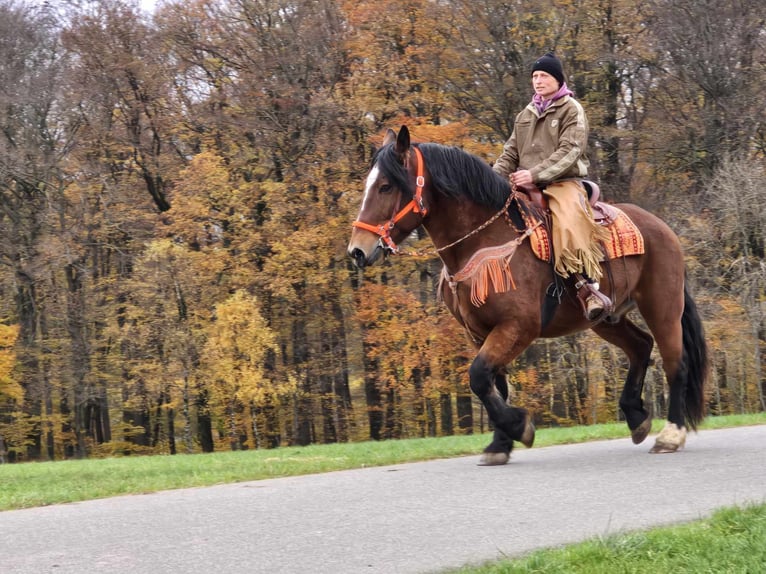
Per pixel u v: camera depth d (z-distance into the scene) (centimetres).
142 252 3300
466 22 2886
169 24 3338
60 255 3153
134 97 3359
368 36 3166
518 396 2814
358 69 3219
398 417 3375
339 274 3173
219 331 2980
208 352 2964
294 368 3288
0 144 3083
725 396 3055
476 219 692
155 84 3334
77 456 3509
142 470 966
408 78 3145
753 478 629
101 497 687
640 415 846
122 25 3272
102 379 3362
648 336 851
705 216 2619
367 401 3369
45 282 3356
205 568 440
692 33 2738
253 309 2966
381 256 670
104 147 3406
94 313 3353
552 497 584
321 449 1156
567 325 742
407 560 446
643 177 2958
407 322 2933
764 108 2731
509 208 704
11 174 3128
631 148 2917
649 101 2931
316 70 3203
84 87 3197
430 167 681
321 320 3325
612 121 3016
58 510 610
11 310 3350
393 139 684
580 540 473
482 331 712
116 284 3275
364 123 3136
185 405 3109
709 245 2566
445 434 3306
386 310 2994
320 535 498
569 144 714
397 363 2972
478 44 2873
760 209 2472
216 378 3011
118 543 493
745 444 822
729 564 408
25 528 542
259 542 486
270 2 3244
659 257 790
